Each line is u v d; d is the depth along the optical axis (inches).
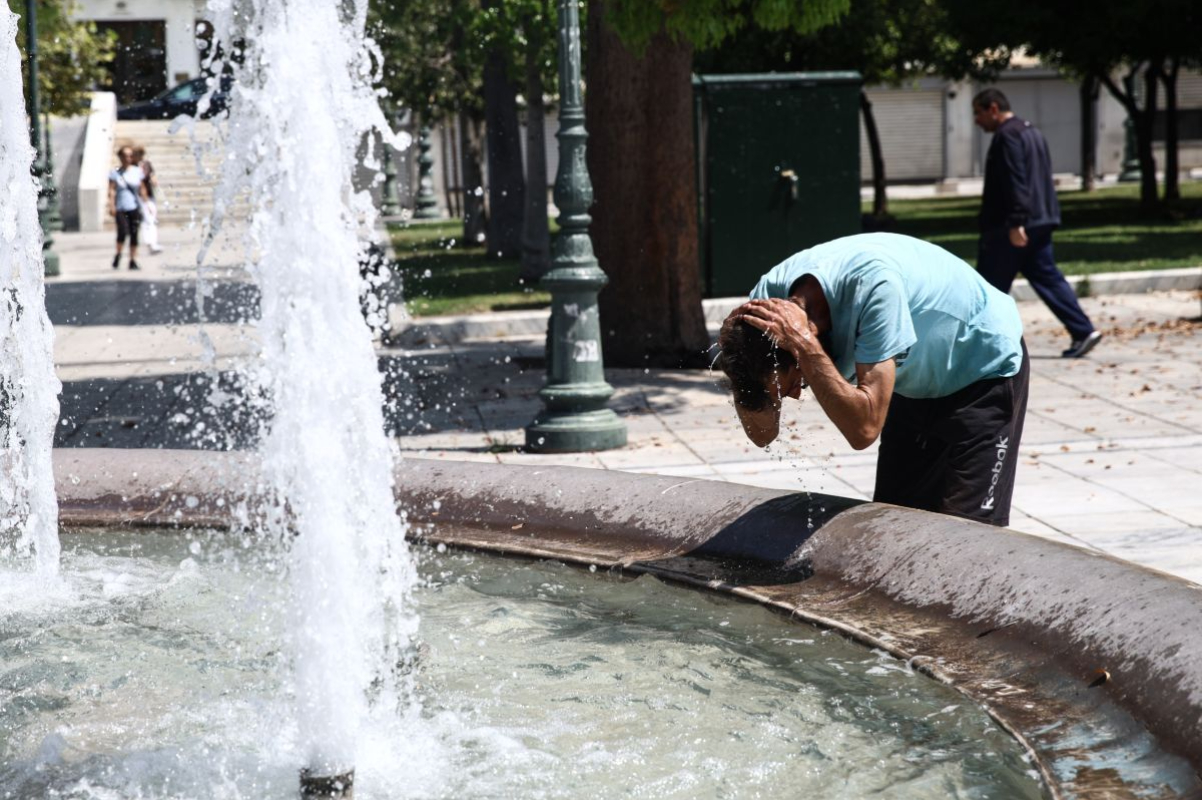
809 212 663.1
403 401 463.8
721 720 149.6
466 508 232.2
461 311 681.6
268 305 171.6
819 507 195.3
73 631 191.0
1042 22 1127.0
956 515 189.2
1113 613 144.2
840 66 1227.2
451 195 1792.6
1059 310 491.2
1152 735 126.6
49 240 995.3
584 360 372.5
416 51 1009.5
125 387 511.5
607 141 506.0
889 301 165.6
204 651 181.8
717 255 663.8
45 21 1082.1
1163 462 325.1
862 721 145.9
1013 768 130.3
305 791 136.1
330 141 175.5
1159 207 1179.9
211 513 246.2
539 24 795.4
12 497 236.5
